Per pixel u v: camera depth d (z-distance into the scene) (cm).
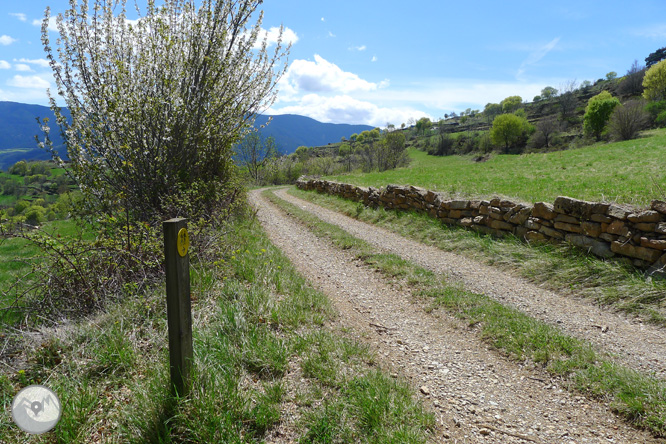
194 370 288
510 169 2242
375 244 919
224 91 843
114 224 579
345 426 272
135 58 716
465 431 294
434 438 281
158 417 257
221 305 436
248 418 271
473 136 10125
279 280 570
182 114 745
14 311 462
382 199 1331
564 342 413
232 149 1030
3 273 785
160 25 721
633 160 1991
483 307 521
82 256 509
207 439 247
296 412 287
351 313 535
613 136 5306
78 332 370
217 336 370
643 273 552
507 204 828
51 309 463
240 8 836
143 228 557
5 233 457
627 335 438
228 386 293
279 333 407
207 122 804
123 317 403
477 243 826
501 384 362
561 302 547
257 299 465
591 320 483
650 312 478
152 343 360
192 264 580
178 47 765
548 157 2797
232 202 1099
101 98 652
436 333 477
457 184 1603
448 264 746
